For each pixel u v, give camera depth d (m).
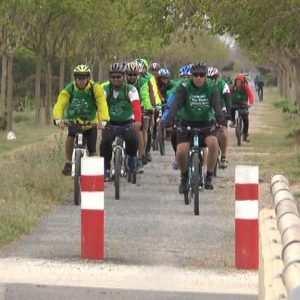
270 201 25.52
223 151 32.62
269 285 7.20
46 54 79.50
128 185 30.06
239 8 39.72
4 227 19.81
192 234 20.47
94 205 17.27
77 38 83.31
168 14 45.94
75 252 18.06
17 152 42.62
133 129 27.45
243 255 16.70
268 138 58.91
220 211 24.25
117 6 61.78
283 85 158.00
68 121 25.23
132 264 17.02
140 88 32.16
